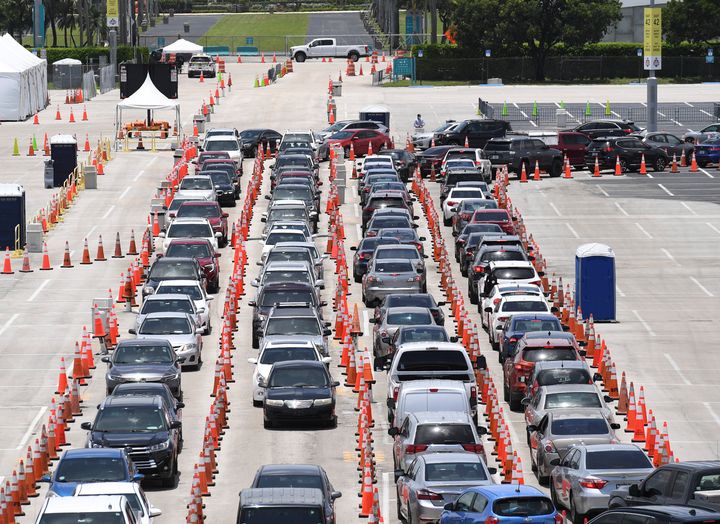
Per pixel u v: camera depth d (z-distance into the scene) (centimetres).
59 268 14525
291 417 9112
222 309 12850
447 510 6191
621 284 13875
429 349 9088
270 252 13362
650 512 4575
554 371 8838
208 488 7906
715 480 5603
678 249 15350
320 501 5834
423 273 12862
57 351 11444
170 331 10838
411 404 8075
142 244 14725
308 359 9812
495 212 14738
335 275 14100
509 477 7788
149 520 6169
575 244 15600
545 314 10475
